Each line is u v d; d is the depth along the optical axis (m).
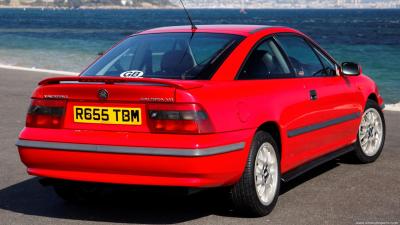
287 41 6.37
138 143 4.93
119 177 5.06
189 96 4.90
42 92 5.33
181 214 5.64
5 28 97.31
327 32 82.25
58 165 5.25
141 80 5.01
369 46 51.31
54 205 6.00
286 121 5.82
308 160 6.41
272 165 5.67
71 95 5.20
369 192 6.36
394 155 8.23
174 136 4.89
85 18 183.75
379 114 7.87
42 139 5.26
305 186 6.63
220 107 5.07
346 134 7.12
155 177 4.97
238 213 5.53
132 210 5.80
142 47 5.98
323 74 6.78
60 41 55.75
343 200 6.06
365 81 7.67
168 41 5.96
